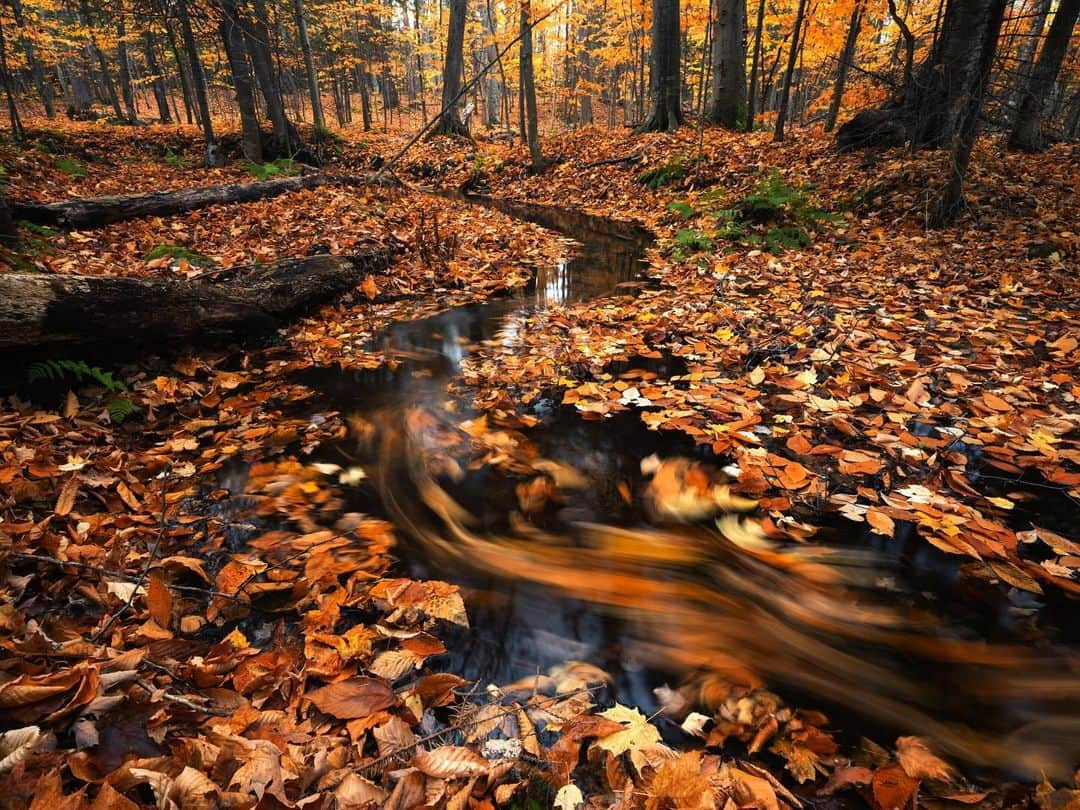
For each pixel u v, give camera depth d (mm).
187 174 12391
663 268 7129
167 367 4133
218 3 11445
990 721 1722
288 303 5094
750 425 3342
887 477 2816
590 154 14695
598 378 4160
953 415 3324
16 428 2988
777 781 1475
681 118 14750
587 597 2240
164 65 24016
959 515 2533
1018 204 7070
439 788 1357
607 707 1761
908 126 9273
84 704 1399
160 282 4043
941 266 5984
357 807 1278
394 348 4820
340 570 2330
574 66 27469
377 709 1624
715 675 1882
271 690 1666
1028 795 1490
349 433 3479
